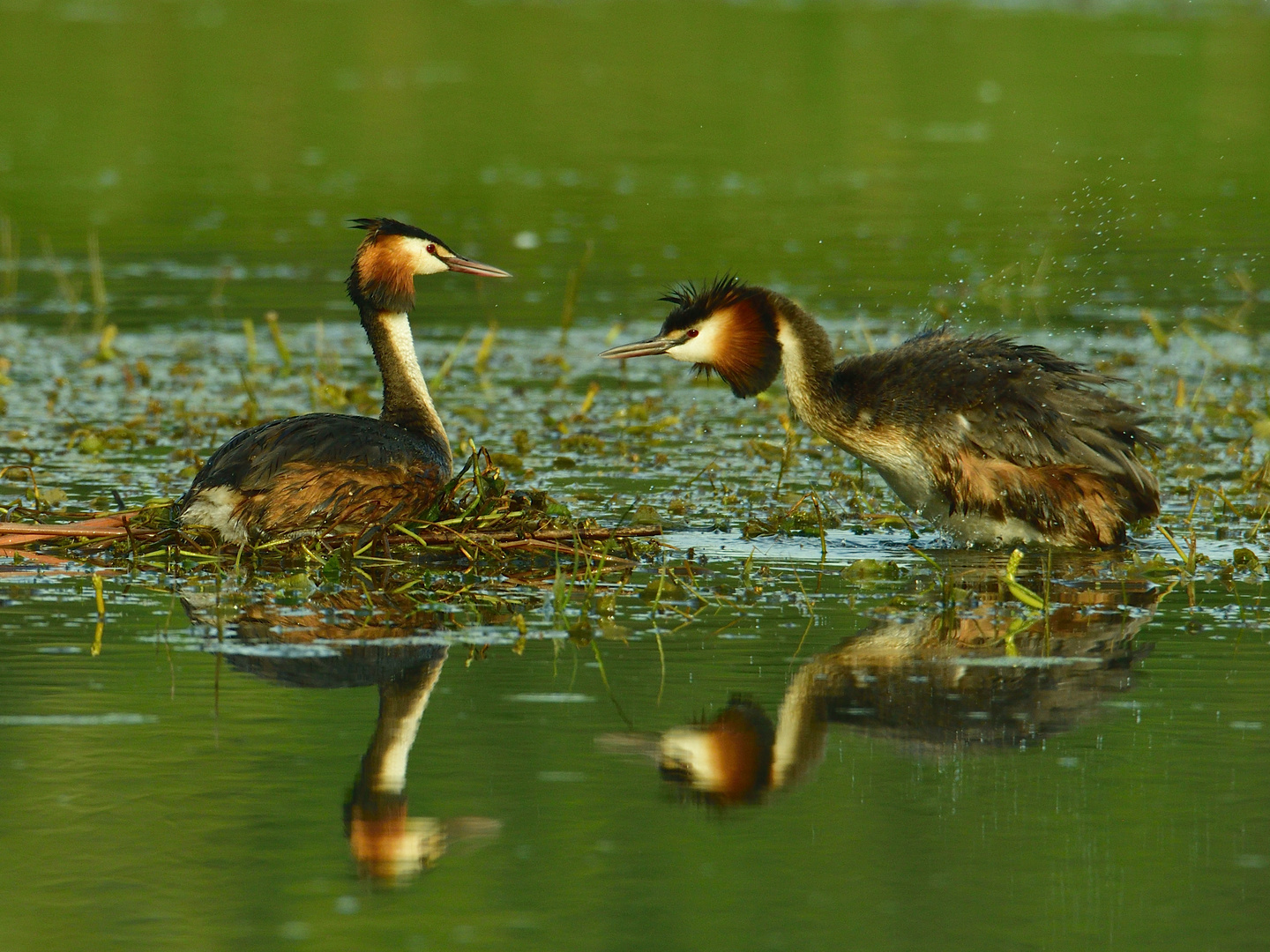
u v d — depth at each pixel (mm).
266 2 52375
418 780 7969
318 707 8875
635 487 14430
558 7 51781
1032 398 12602
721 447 16281
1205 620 10578
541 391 18688
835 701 9039
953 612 10766
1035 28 45719
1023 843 7395
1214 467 15352
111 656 9664
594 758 8250
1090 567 12047
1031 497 12461
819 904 6859
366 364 19844
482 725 8641
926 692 9211
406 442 12359
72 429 16391
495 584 11406
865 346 19781
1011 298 22672
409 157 31844
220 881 7023
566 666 9594
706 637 10172
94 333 21141
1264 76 38406
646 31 47312
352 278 13641
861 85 39125
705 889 6977
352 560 11641
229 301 22734
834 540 12922
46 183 29469
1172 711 8906
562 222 26766
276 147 32781
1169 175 29516
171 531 11969
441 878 7062
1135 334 21031
